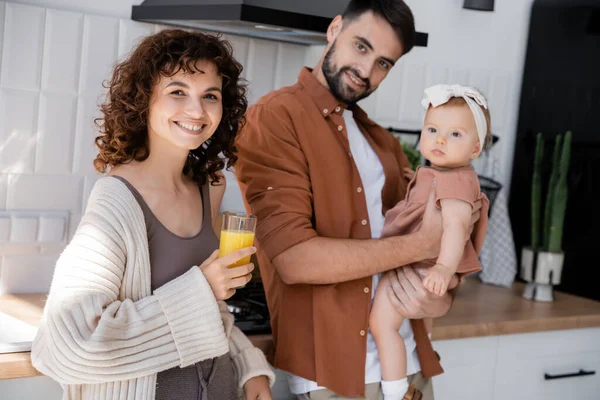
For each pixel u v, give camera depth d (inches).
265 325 79.8
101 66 87.7
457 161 74.0
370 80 75.6
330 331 72.5
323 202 73.8
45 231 85.0
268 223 72.1
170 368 58.0
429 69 115.8
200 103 58.1
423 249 71.9
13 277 85.0
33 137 84.6
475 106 73.9
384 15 73.7
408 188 77.4
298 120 74.0
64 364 53.2
